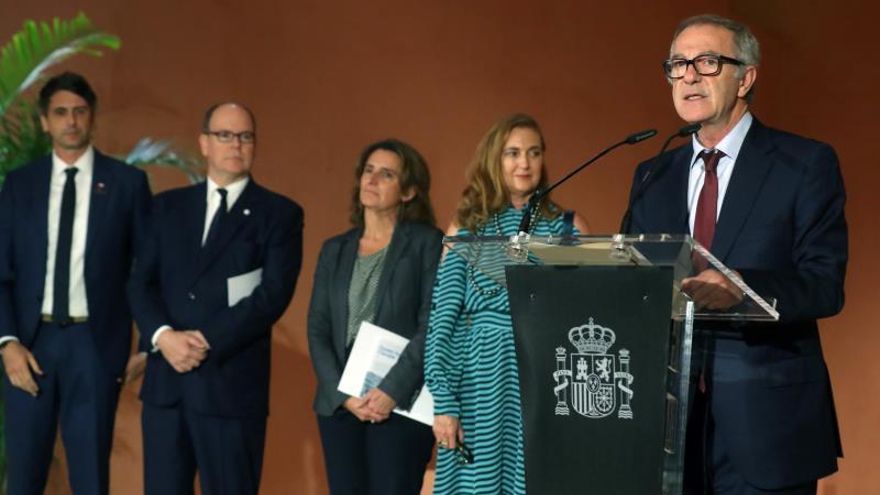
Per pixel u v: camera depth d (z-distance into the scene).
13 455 4.34
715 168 2.72
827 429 2.62
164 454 4.21
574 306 2.35
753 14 6.93
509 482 3.57
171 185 5.71
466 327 3.71
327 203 6.03
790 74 6.73
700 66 2.66
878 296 6.07
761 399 2.57
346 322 4.18
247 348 4.27
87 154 4.52
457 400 3.67
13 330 4.34
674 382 2.31
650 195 2.83
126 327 4.46
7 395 4.39
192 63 5.82
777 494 2.56
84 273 4.38
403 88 6.22
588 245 2.27
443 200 6.27
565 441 2.36
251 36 5.93
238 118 4.39
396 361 4.04
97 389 4.34
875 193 6.15
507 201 3.80
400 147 4.39
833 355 6.24
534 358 2.39
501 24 6.50
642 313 2.30
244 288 4.28
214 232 4.32
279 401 5.90
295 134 5.99
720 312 2.38
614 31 6.83
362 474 4.07
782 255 2.61
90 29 5.27
